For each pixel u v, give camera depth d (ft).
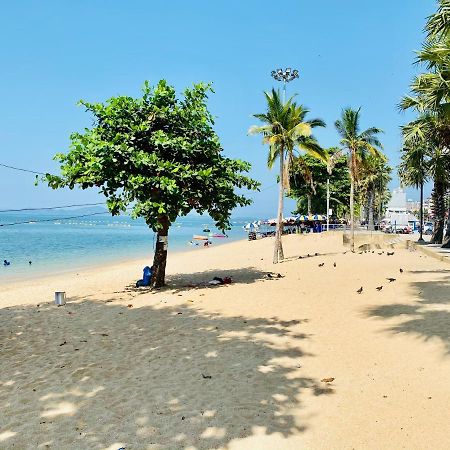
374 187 194.70
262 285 52.01
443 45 40.60
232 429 17.75
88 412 19.75
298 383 22.34
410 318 32.27
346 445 16.44
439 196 104.01
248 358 26.27
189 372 24.32
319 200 203.62
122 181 48.26
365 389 21.29
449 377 21.66
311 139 80.02
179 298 45.96
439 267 61.67
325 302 40.60
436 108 45.52
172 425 18.22
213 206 56.13
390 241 126.52
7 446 16.94
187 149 49.52
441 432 16.99
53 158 49.90
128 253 131.23
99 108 49.90
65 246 157.69
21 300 50.96
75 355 28.32
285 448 16.31
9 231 287.48
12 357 28.55
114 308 42.63
